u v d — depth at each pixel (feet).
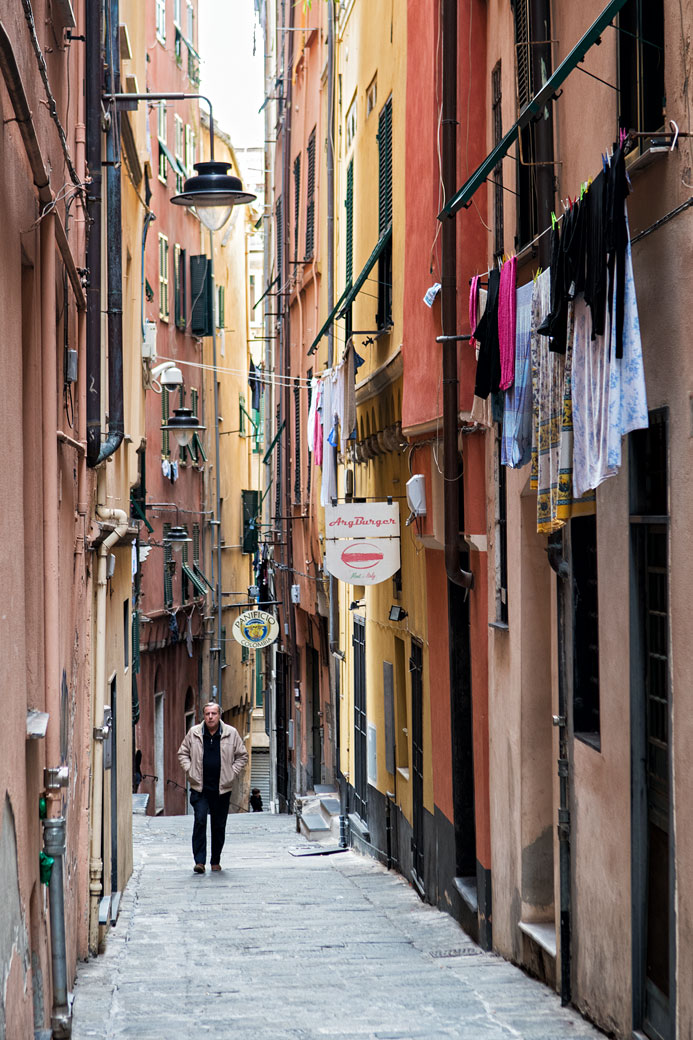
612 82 33.17
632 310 26.23
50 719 29.32
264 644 128.26
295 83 131.13
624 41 32.09
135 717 108.88
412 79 57.88
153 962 44.11
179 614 156.25
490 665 48.65
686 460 27.37
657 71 29.86
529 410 36.68
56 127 33.91
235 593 189.37
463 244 49.21
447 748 55.62
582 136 36.24
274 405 165.68
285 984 39.58
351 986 39.22
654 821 30.99
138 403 76.54
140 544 109.60
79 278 42.50
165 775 147.33
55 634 29.71
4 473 23.12
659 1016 30.30
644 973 31.42
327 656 110.22
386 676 73.77
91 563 47.44
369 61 79.61
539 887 43.32
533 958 41.81
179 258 163.43
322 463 85.76
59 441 34.37
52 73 34.96
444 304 49.26
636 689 31.60
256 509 223.30
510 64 45.42
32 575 29.40
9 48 20.45
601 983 34.09
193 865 76.74
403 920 54.44
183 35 170.91
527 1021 34.53
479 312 45.06
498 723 47.16
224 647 195.62
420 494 56.18
